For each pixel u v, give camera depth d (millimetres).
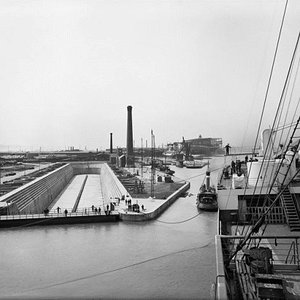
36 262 21922
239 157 54188
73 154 187875
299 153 24203
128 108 107688
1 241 27469
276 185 23219
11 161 140750
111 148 148000
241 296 7145
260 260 8398
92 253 23594
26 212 42625
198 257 21266
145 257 21875
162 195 44156
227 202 26422
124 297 15211
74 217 33312
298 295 6660
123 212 33812
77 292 15953
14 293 15680
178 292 15828
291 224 21281
